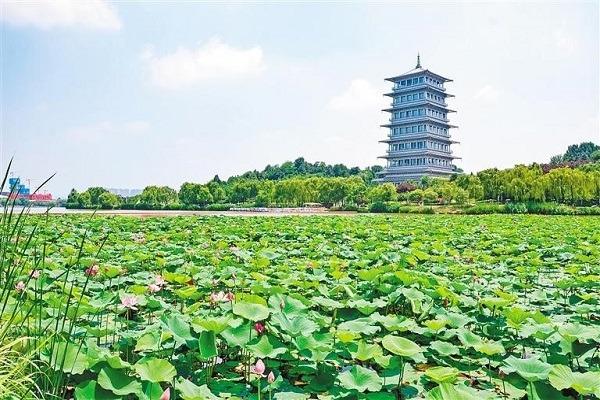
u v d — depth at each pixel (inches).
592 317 267.1
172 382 157.2
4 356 144.5
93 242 515.5
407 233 717.3
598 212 1688.0
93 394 139.9
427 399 137.1
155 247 471.2
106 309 235.8
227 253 446.3
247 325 197.8
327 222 925.8
